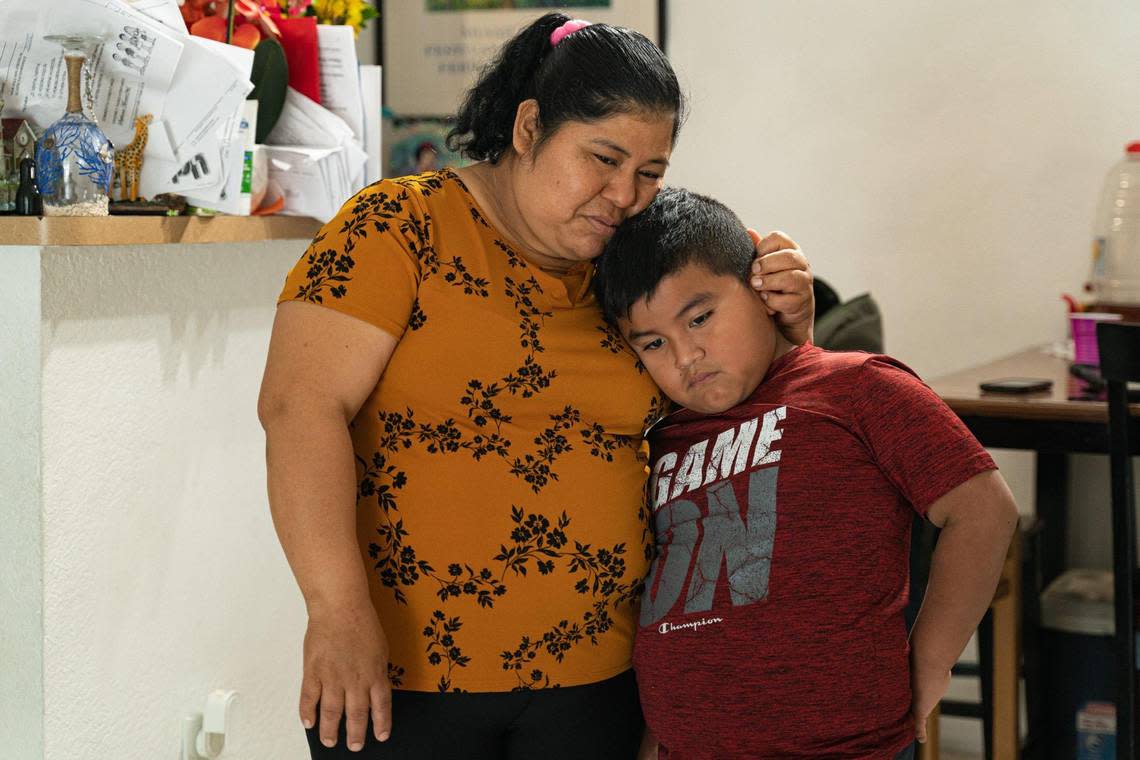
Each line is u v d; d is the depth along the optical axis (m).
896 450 1.25
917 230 3.02
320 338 1.20
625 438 1.35
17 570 1.56
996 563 1.25
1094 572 2.83
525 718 1.29
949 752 2.90
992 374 2.48
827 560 1.24
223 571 1.94
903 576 1.29
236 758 2.00
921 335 3.05
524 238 1.30
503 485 1.25
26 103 1.58
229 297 1.91
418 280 1.23
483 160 1.35
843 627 1.23
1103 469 2.92
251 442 2.00
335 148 1.94
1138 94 2.84
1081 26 2.87
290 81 1.97
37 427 1.53
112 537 1.67
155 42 1.58
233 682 1.99
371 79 2.06
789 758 1.24
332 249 1.21
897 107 3.01
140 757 1.76
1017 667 2.33
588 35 1.25
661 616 1.29
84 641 1.63
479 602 1.24
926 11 2.96
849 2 3.01
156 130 1.66
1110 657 2.53
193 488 1.85
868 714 1.24
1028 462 2.97
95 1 1.54
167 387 1.77
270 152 1.92
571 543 1.27
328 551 1.17
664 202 1.33
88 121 1.51
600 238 1.28
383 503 1.25
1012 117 2.93
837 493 1.25
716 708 1.25
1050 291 2.95
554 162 1.24
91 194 1.51
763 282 1.31
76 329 1.58
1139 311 2.62
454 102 3.29
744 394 1.31
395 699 1.25
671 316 1.27
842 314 2.30
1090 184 2.89
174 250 1.76
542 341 1.27
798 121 3.08
